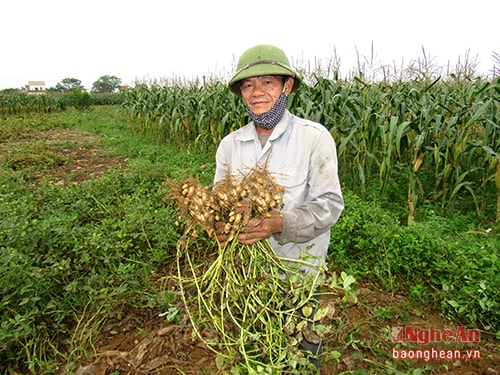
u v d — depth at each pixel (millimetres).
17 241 2920
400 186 5207
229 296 1530
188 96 8914
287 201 1627
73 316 2650
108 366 2242
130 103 11781
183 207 1482
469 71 7383
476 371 2275
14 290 2451
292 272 1546
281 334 1485
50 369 2178
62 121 15367
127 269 2852
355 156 5023
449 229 4031
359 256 3510
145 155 8070
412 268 3244
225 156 1892
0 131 11992
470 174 4992
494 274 2906
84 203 4367
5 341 2156
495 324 2617
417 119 4285
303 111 5219
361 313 2814
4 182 5609
